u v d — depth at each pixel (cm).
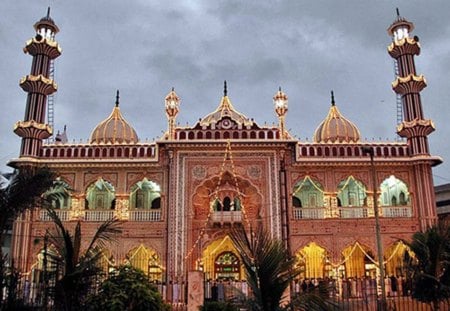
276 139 2302
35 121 2322
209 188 2331
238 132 2330
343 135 2602
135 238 2217
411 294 1289
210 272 2325
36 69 2403
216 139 2305
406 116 2389
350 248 2278
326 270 2284
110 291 923
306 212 2264
